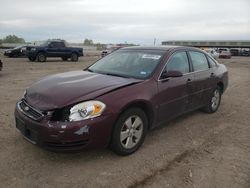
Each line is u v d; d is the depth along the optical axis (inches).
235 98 351.3
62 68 671.1
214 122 239.8
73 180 139.3
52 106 145.3
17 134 192.7
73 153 157.8
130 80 176.6
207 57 252.5
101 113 148.5
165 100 189.0
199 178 145.7
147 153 172.2
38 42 951.0
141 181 140.8
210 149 182.7
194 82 220.2
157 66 190.4
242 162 165.6
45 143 145.6
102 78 179.6
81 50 985.5
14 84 399.2
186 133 209.9
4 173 143.1
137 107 168.6
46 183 136.0
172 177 145.6
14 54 1101.1
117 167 153.3
